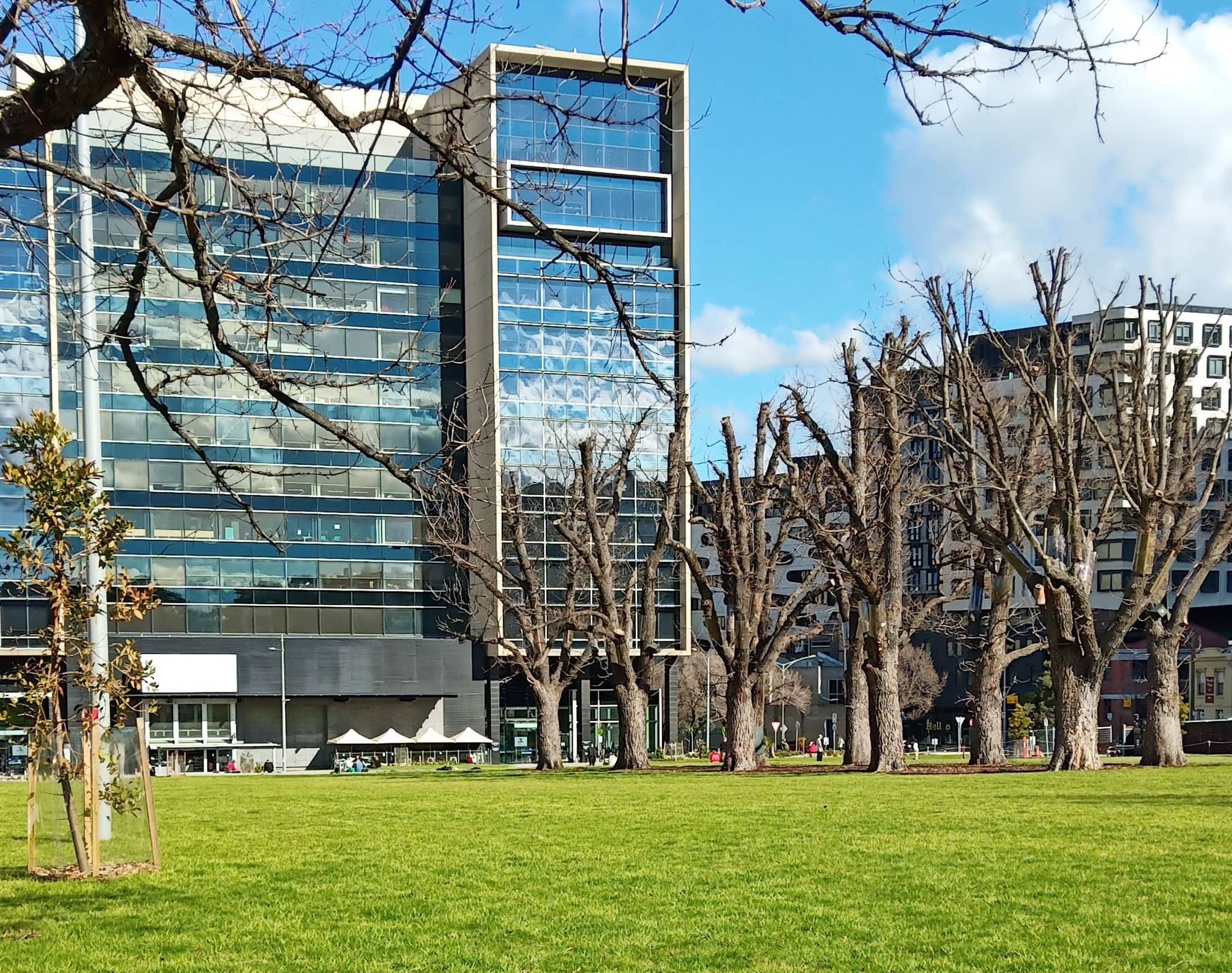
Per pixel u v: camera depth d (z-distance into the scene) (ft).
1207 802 80.53
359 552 280.10
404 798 105.09
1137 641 364.38
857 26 29.35
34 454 53.88
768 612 175.22
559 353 257.55
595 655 270.46
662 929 40.57
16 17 26.40
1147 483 130.62
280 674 276.00
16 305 236.02
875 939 38.42
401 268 259.60
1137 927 39.27
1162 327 135.44
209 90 29.55
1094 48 29.12
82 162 52.47
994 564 154.10
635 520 219.41
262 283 31.60
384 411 264.72
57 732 54.49
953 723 399.44
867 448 155.53
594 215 252.21
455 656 288.10
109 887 51.21
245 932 41.45
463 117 32.42
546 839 66.28
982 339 257.96
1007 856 55.01
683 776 149.48
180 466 262.67
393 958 37.24
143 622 268.00
